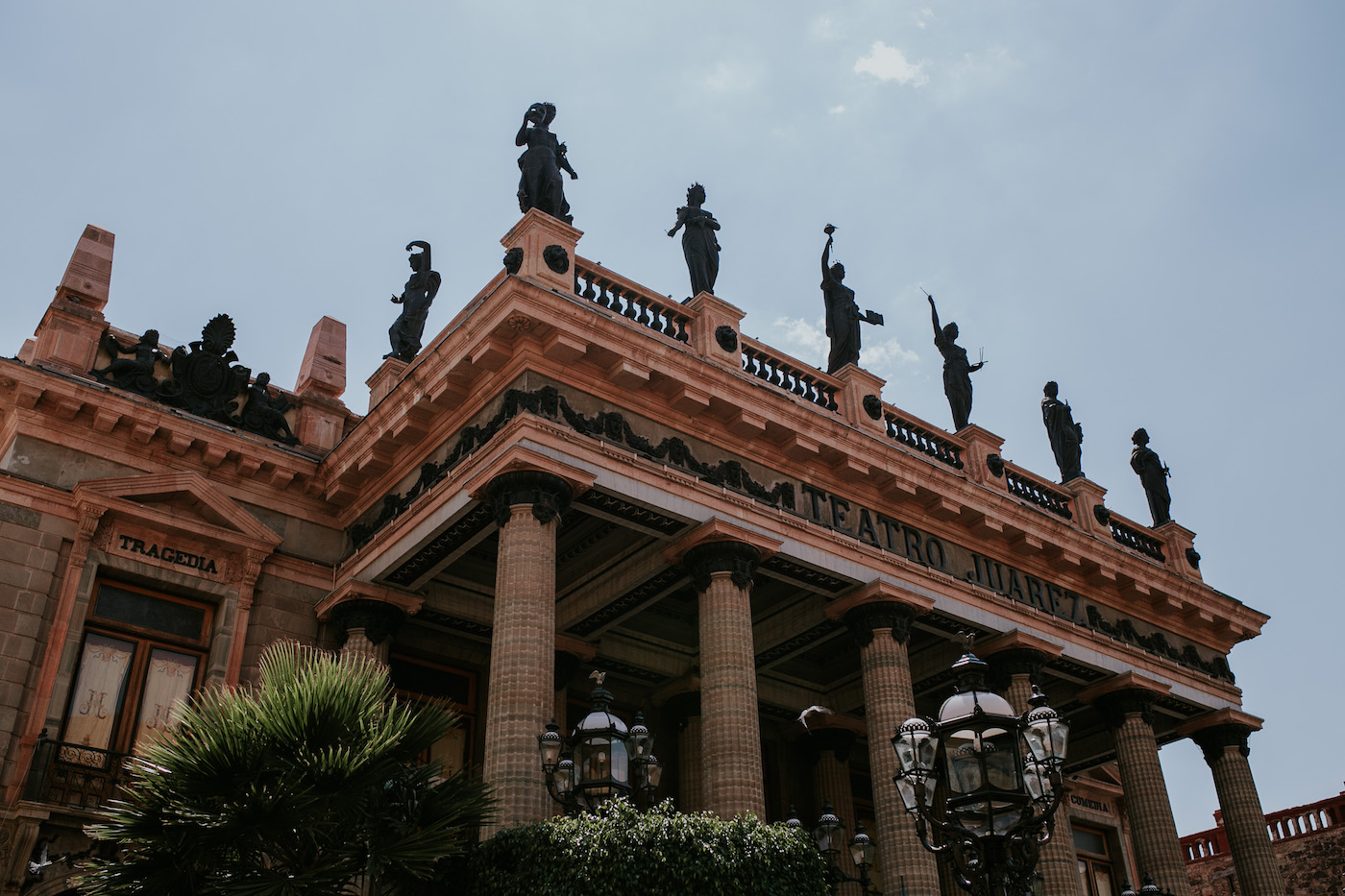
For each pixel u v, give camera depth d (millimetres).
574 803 20156
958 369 37625
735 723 25844
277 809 17812
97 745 26344
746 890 19297
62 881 24203
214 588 29031
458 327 27219
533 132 30125
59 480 27781
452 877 20312
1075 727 42844
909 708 29547
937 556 32938
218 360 31641
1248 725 40156
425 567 28641
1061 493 38500
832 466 31234
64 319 29672
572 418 26469
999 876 15234
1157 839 34906
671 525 27875
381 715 19812
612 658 34406
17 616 26000
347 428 33781
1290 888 50906
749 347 31391
